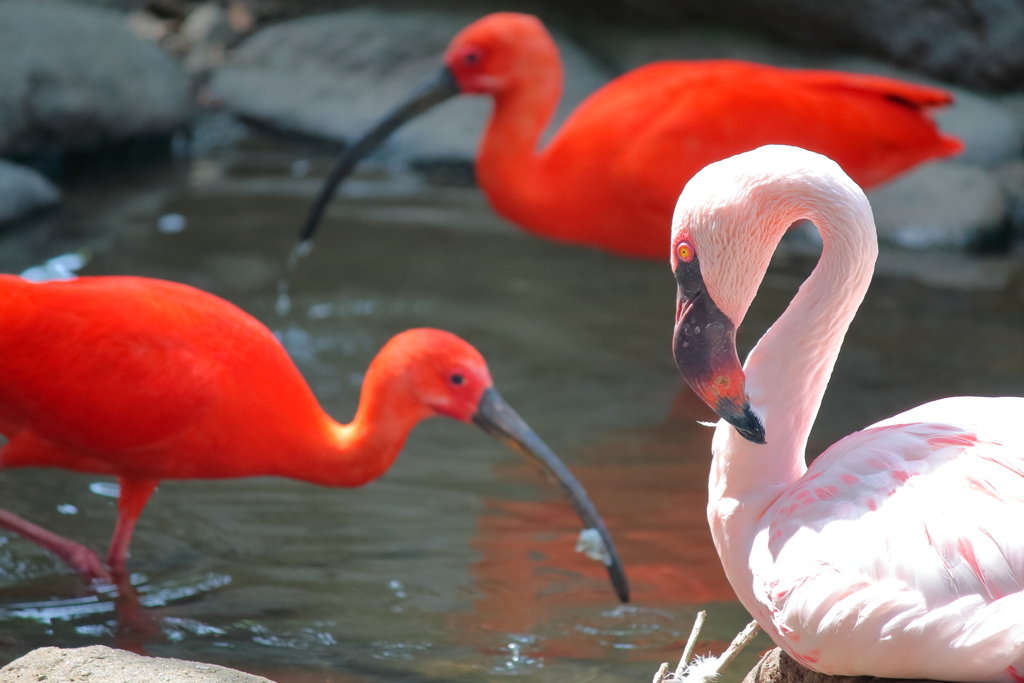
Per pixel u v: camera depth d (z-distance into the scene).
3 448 6.91
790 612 4.71
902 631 4.45
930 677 4.59
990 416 4.98
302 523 7.54
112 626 6.19
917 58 16.02
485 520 7.64
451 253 12.91
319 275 11.96
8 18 15.09
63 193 14.19
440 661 5.91
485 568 6.98
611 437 8.93
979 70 15.76
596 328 11.06
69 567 6.86
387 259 12.56
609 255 13.09
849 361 10.34
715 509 5.13
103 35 15.66
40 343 6.50
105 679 4.90
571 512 7.78
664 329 11.09
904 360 10.35
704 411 9.43
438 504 7.87
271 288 11.51
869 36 16.12
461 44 11.38
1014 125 15.43
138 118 15.52
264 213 13.84
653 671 5.83
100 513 7.59
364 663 5.88
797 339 4.97
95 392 6.50
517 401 9.50
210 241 12.76
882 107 11.16
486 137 11.38
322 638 6.13
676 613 6.47
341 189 15.04
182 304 6.78
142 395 6.51
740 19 16.69
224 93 17.19
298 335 10.49
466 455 8.70
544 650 6.05
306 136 16.66
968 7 15.54
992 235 13.73
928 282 12.48
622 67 17.09
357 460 6.90
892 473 4.74
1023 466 4.61
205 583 6.71
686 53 16.95
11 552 7.02
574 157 11.02
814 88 11.22
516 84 11.15
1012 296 12.06
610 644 6.12
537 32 11.16
